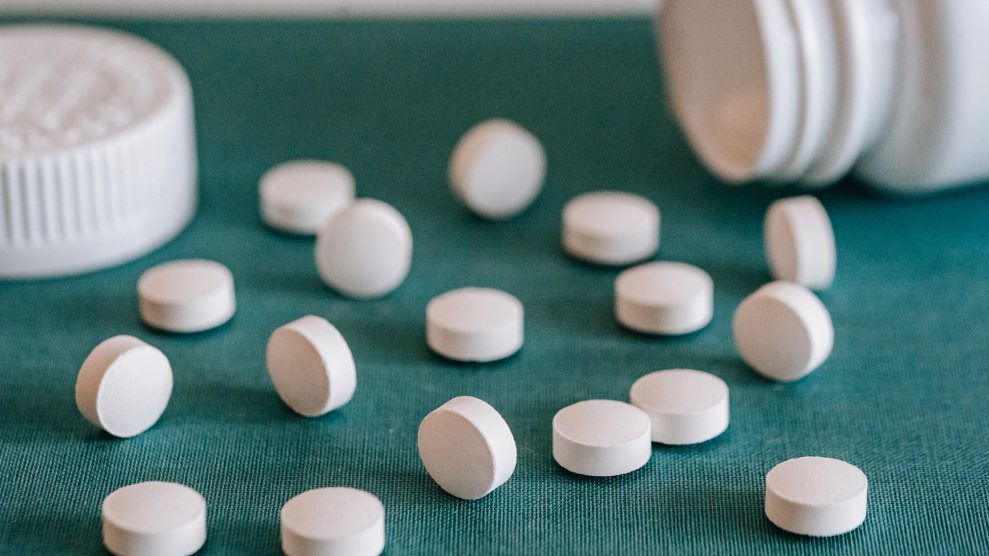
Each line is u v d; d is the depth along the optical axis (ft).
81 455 0.81
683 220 0.97
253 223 0.96
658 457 0.81
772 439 0.82
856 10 0.91
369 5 1.19
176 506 0.77
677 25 0.98
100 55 0.97
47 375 0.85
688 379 0.83
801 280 0.90
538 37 1.15
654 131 1.05
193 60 1.11
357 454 0.81
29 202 0.89
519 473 0.80
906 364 0.86
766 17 0.90
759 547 0.77
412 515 0.78
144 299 0.87
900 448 0.82
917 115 0.92
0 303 0.89
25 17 1.13
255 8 1.19
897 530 0.78
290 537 0.76
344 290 0.90
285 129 1.04
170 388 0.82
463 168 0.95
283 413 0.83
